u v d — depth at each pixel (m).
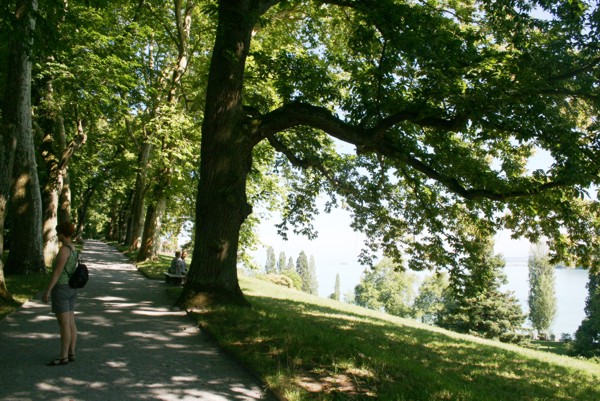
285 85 13.16
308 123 10.92
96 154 35.84
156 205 24.25
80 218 43.91
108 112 20.52
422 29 10.64
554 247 12.95
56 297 6.01
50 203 19.28
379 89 11.09
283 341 7.25
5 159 10.09
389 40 10.87
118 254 32.00
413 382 6.06
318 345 7.19
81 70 16.56
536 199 11.55
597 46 10.00
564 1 9.99
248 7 11.12
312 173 15.58
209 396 5.20
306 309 13.87
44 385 5.23
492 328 39.91
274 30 19.52
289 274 109.31
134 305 10.72
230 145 10.94
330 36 19.34
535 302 76.44
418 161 11.59
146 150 25.39
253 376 5.98
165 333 8.04
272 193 27.22
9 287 11.84
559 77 10.22
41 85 18.50
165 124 21.44
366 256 14.89
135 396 5.08
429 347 10.42
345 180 14.73
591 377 9.72
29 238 15.17
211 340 7.70
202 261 10.75
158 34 23.14
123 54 18.47
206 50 23.02
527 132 9.62
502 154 13.31
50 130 20.41
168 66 23.47
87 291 12.68
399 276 86.19
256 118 11.23
